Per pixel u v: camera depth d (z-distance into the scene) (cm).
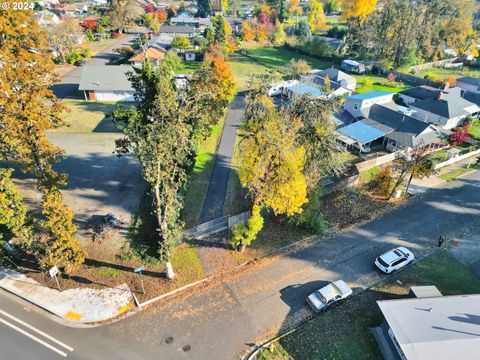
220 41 9369
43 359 2267
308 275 2980
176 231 2877
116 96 6525
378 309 2694
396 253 3083
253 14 15762
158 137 2442
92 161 4488
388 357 2312
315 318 2608
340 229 3550
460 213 3819
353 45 10762
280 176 2923
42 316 2559
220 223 3447
